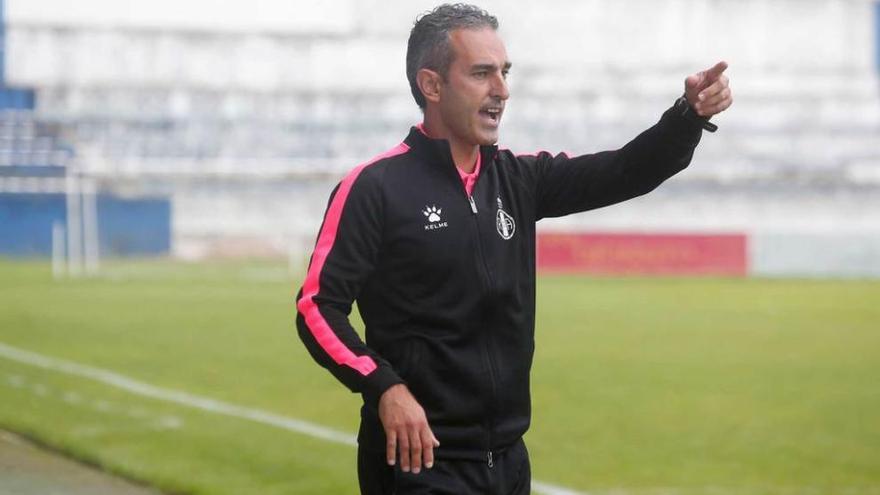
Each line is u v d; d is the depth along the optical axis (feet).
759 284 317.83
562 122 510.58
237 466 90.68
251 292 282.36
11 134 463.01
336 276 34.76
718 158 495.00
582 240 361.10
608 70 517.96
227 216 468.34
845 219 485.15
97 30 485.97
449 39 35.29
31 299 257.96
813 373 151.74
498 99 35.55
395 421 33.42
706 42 522.88
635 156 36.32
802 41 526.16
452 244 35.09
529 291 36.68
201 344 178.40
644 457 97.19
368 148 492.13
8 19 496.23
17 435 104.83
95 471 89.61
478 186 35.88
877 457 97.40
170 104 489.67
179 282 314.76
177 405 120.78
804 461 95.81
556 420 115.24
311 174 459.32
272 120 489.26
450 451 35.60
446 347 35.24
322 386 134.92
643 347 180.04
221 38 497.87
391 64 511.40
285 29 523.29
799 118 508.12
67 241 446.19
